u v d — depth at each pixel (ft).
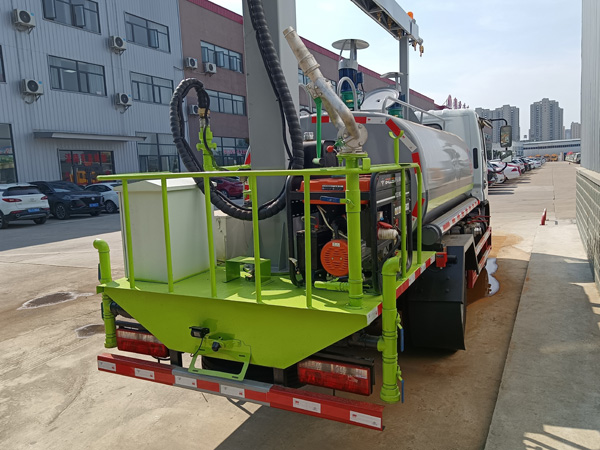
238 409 11.78
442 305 12.76
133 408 11.96
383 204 9.18
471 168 21.07
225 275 10.73
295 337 8.56
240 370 9.84
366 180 9.21
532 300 17.65
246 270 10.96
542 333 14.51
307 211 8.21
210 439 10.46
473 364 13.41
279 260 11.47
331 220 10.00
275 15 11.55
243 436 10.54
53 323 18.61
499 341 14.97
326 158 12.46
